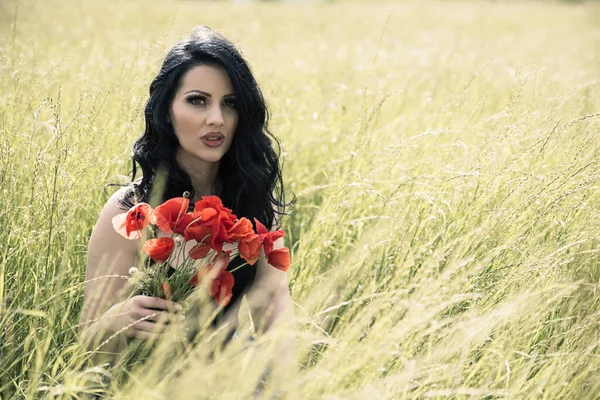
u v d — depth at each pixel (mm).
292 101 5055
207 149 2572
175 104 2537
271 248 2330
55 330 2518
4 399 2279
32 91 3668
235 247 2670
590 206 3201
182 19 13781
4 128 3037
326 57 6922
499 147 3363
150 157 2621
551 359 2484
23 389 2324
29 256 2684
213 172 2766
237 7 19000
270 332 2219
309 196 4137
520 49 9773
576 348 2561
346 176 3584
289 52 8328
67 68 5066
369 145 3812
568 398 2377
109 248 2535
